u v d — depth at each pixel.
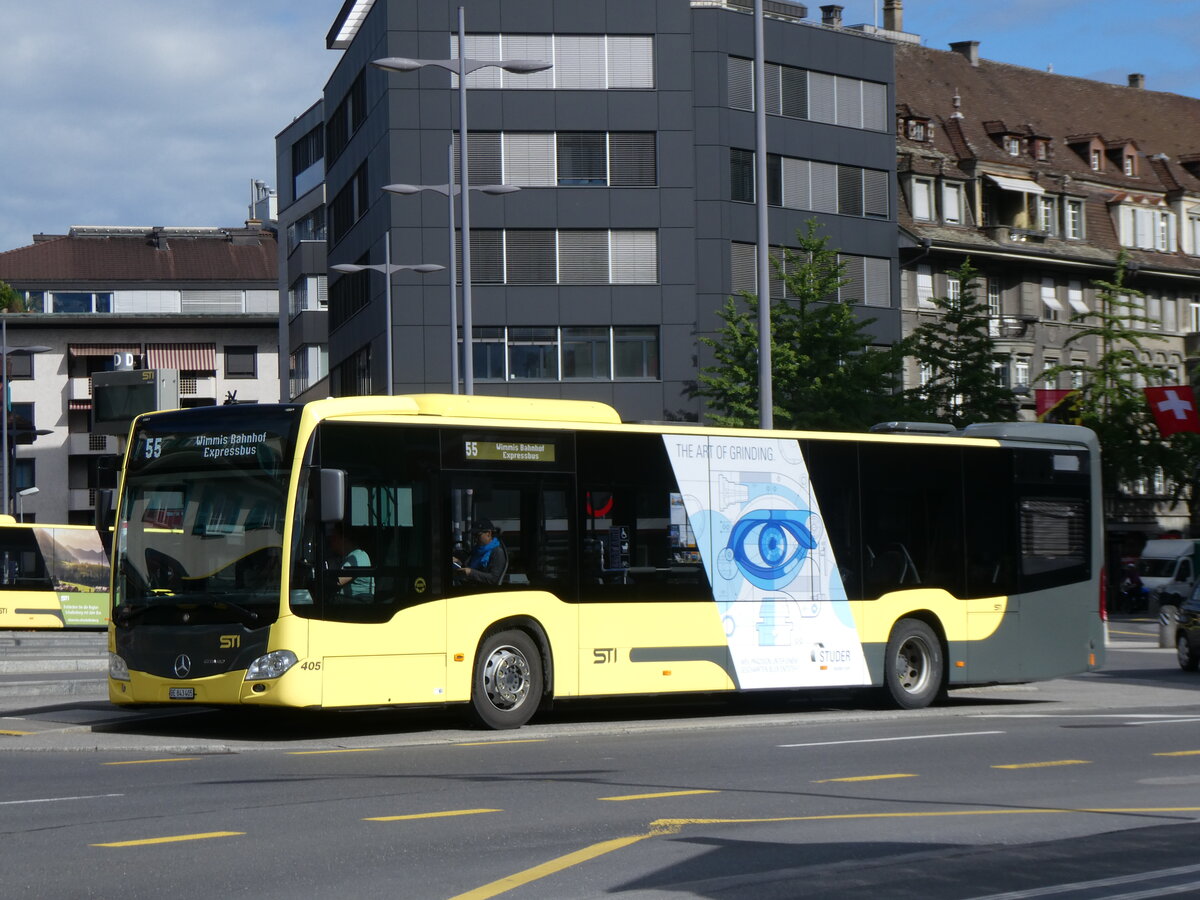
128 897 8.22
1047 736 17.22
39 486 99.25
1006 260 74.81
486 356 60.69
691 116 61.97
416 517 17.47
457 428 17.89
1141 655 39.81
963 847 9.84
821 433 20.92
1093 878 8.85
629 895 8.31
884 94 68.81
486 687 17.89
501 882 8.62
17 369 99.69
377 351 61.88
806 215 66.00
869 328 67.81
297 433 16.86
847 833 10.36
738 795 12.21
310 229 81.31
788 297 64.75
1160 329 82.56
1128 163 84.88
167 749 15.78
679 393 61.72
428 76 59.84
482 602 17.83
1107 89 90.06
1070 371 69.69
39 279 105.31
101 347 100.38
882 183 68.75
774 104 65.25
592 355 61.41
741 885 8.59
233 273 107.25
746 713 21.11
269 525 16.80
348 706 16.81
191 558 17.12
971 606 22.06
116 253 108.50
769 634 20.08
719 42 63.53
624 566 18.97
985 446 22.48
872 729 18.28
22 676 28.27
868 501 21.23
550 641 18.31
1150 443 63.28
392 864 9.18
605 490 18.94
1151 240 83.62
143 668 17.16
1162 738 17.02
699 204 62.94
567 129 61.16
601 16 61.25
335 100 70.19
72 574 50.62
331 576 16.81
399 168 59.66
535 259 61.06
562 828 10.51
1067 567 23.20
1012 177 77.50
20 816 11.09
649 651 19.06
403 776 13.41
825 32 66.69
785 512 20.44
